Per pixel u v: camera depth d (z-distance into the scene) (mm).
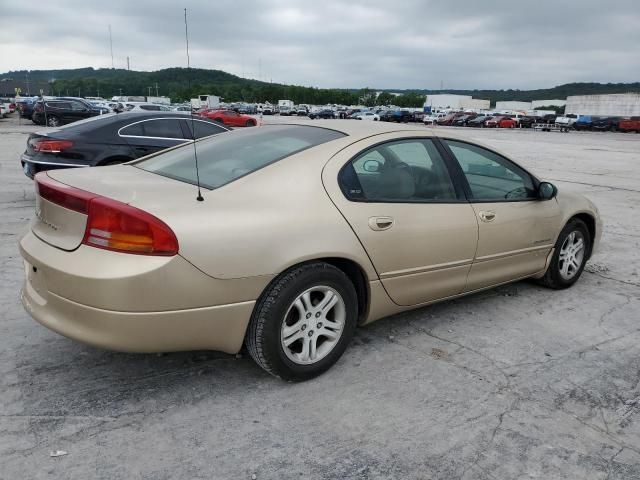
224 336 2836
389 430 2740
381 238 3277
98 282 2496
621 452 2662
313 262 3031
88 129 7375
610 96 78250
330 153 3268
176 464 2426
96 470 2361
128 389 2994
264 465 2449
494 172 4148
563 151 23531
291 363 3033
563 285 4922
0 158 13680
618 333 4062
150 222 2529
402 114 61438
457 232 3701
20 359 3254
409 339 3787
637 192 11430
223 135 3926
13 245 5574
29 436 2555
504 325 4105
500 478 2445
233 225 2729
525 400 3074
